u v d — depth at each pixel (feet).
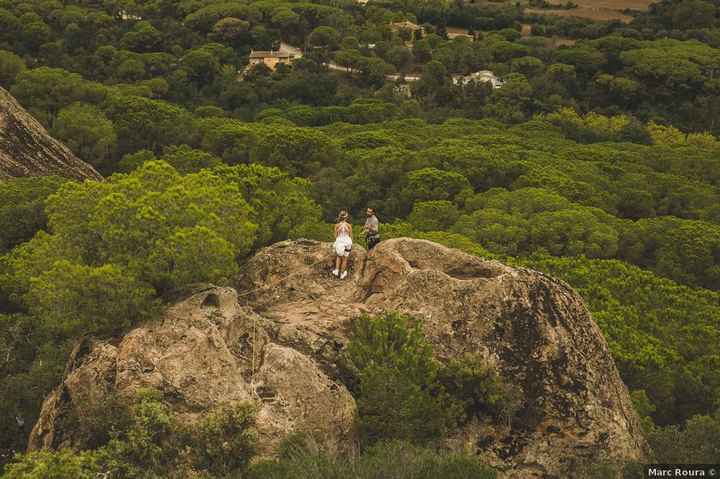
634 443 63.98
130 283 64.03
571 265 130.82
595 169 240.32
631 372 96.68
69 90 258.57
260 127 253.24
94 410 57.26
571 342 65.62
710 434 65.72
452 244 130.93
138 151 230.07
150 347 60.18
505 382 63.67
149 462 55.01
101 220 69.26
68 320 63.46
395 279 71.77
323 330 66.59
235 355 62.95
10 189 140.77
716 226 184.85
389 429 59.93
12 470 53.11
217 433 55.67
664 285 127.03
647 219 192.65
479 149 236.02
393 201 196.75
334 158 222.69
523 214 180.55
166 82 345.31
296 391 59.47
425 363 63.00
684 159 272.10
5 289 107.45
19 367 89.81
